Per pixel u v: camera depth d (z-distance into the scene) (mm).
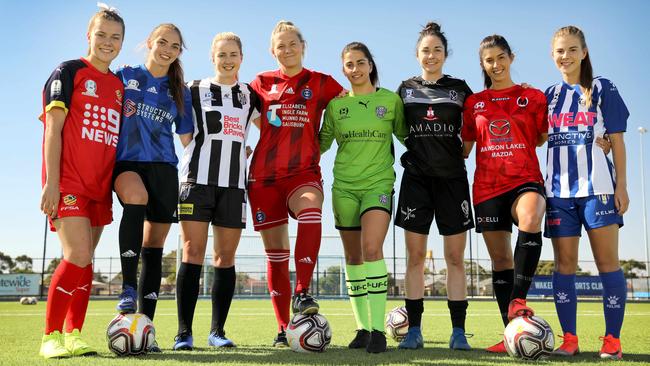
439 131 4211
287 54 4398
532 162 4020
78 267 3404
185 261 4051
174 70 4090
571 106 3938
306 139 4367
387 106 4309
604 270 3730
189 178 4113
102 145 3641
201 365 2977
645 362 3295
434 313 10273
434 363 3129
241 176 4270
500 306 4227
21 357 3336
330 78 4605
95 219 3844
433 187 4199
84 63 3705
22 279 23328
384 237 3963
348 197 4215
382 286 3803
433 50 4309
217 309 4285
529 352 3322
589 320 8500
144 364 2979
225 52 4289
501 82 4242
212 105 4250
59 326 3398
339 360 3238
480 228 4129
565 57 3912
